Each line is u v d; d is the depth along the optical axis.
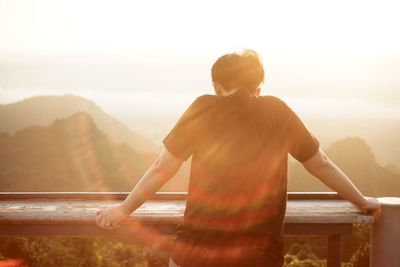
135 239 2.04
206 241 1.47
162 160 1.57
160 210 2.06
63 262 26.34
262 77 1.62
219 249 1.46
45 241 27.67
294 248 24.36
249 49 1.63
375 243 2.10
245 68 1.57
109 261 27.62
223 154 1.48
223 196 1.47
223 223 1.47
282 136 1.56
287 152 1.58
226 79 1.59
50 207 2.10
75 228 1.99
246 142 1.49
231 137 1.49
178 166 1.58
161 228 2.00
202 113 1.54
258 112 1.53
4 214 1.95
